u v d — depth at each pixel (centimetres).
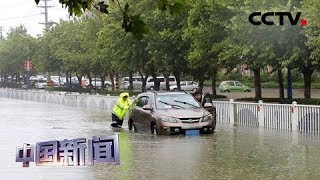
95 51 5272
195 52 3139
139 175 1248
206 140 1948
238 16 2636
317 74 5959
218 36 3089
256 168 1325
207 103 2450
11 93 7362
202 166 1364
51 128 2534
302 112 2220
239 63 3047
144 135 2166
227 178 1197
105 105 4284
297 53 2567
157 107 2214
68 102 5156
